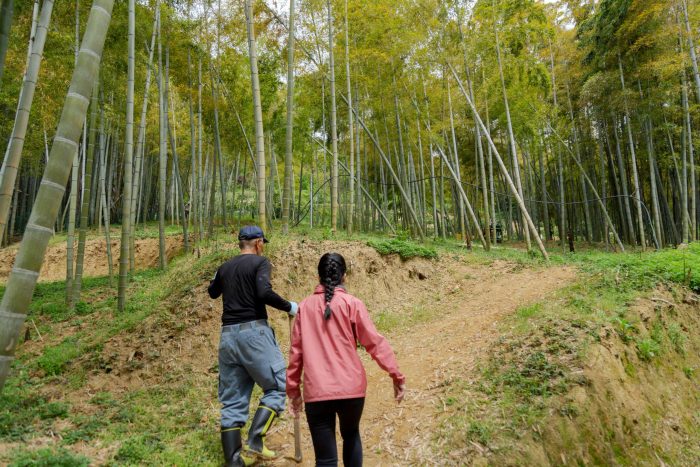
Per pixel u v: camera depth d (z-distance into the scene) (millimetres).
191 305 5699
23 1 6496
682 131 11703
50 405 3828
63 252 13734
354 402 2463
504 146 18703
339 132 17047
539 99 14836
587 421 3502
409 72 12633
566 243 18422
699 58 10734
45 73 8336
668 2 10086
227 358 3029
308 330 2641
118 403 4062
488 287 7914
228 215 21031
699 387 4980
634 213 17172
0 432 3252
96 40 2752
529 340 4434
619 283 6164
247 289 3076
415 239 13750
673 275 6664
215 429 3516
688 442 4074
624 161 16625
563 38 14945
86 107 2717
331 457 2412
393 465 3094
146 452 2990
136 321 5691
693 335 5727
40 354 5527
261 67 12961
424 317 6730
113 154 16359
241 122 13578
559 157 16375
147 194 17984
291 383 2646
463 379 4129
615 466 3414
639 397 4125
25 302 2496
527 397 3631
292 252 6930
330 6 10680
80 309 7227
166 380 4582
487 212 12477
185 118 15242
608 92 12875
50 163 2572
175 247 12906
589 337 4266
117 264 13180
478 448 3172
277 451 3320
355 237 9406
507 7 10820
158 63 10023
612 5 11312
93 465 2754
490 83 11883
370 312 7086
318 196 26438
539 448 3242
